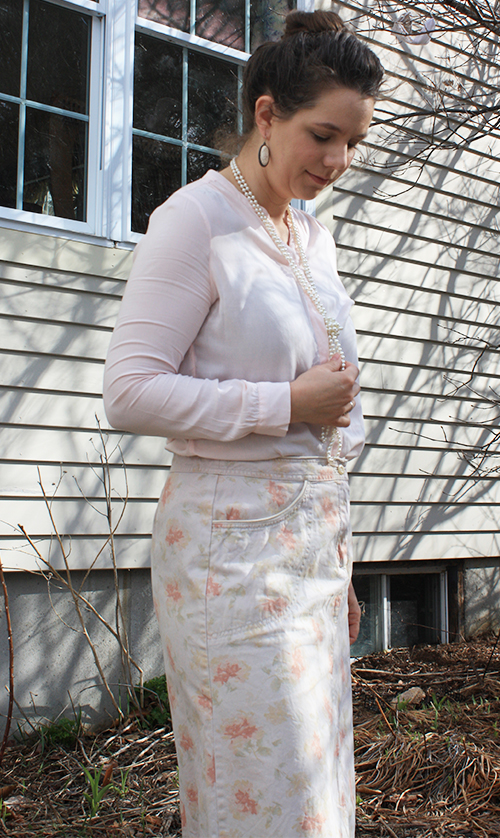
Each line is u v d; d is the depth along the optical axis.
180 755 1.30
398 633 4.58
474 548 4.78
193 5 3.75
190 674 1.23
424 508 4.57
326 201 4.20
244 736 1.18
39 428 3.18
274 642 1.20
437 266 4.71
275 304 1.28
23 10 3.26
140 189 3.57
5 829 2.32
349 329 1.53
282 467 1.29
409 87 4.61
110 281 3.39
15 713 3.08
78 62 3.40
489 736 3.02
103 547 3.13
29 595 3.14
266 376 1.28
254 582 1.21
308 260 1.50
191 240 1.22
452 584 4.75
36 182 3.27
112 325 3.38
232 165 1.40
